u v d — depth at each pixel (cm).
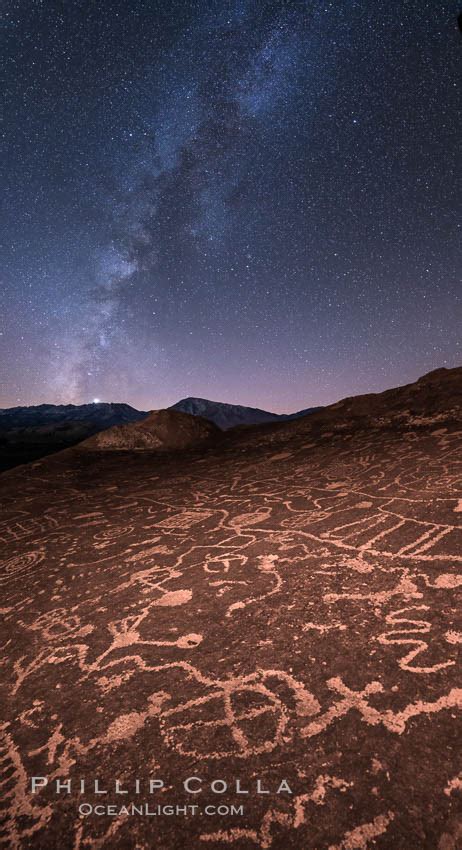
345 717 137
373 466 492
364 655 165
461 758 116
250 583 246
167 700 158
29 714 163
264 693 154
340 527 314
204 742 136
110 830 113
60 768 135
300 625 194
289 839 103
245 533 341
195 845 106
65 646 209
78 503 559
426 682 146
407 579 219
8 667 199
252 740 134
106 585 278
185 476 653
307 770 121
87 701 165
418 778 113
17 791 129
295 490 457
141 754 135
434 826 101
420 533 274
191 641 195
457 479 366
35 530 455
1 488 700
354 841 100
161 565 298
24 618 249
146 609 234
